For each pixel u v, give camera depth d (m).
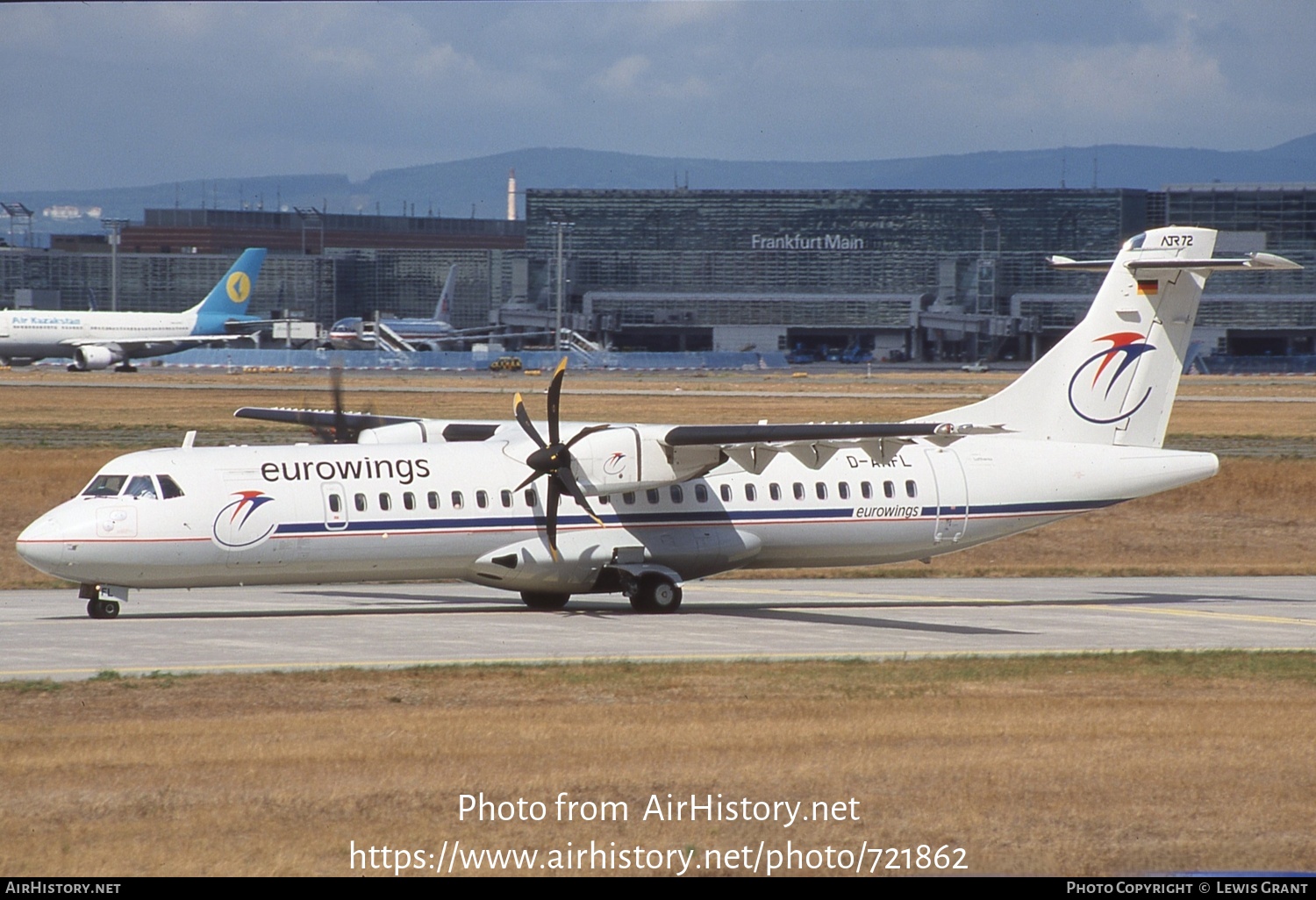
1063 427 118.75
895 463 114.62
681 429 102.94
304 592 117.69
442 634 91.56
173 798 48.91
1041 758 55.56
